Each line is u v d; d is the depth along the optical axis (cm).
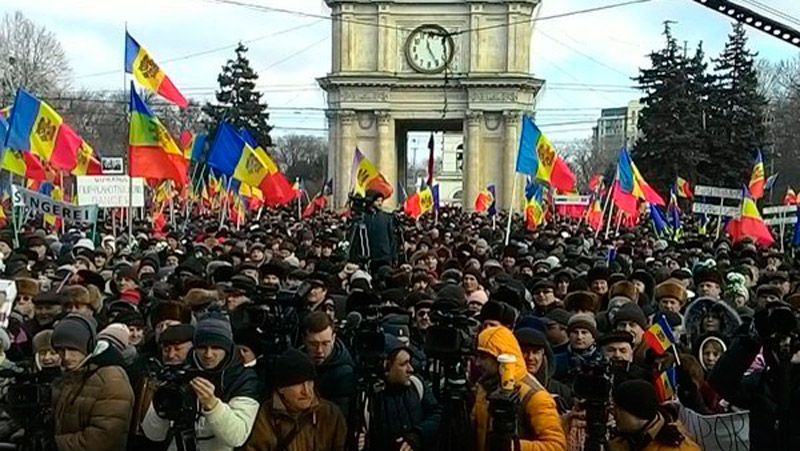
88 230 2775
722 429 834
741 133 6850
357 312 1005
